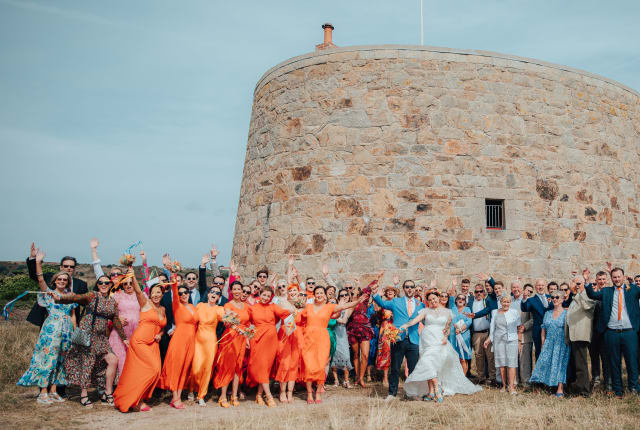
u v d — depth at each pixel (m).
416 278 11.20
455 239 11.45
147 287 8.21
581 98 13.06
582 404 7.16
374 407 7.25
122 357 7.52
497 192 11.81
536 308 8.41
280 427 6.15
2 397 7.45
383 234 11.38
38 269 7.29
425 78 11.93
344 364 8.81
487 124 12.00
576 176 12.62
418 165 11.62
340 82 12.05
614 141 13.52
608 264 8.98
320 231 11.62
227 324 7.30
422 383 7.82
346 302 8.91
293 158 12.26
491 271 11.49
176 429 6.14
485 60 12.22
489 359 9.00
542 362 8.00
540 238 11.97
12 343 11.07
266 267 12.27
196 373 7.54
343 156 11.77
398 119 11.76
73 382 7.23
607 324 7.66
